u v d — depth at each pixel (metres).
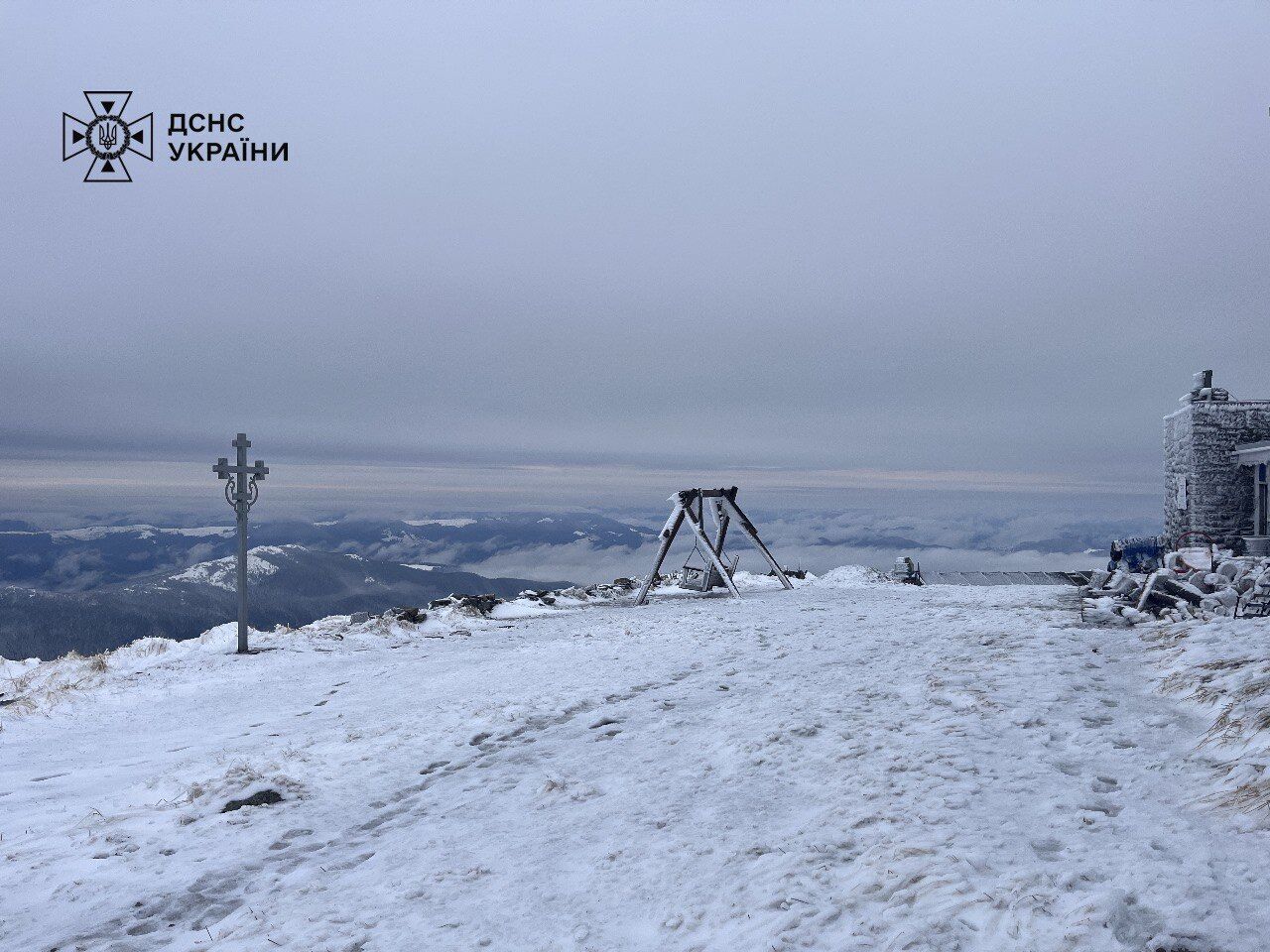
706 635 14.58
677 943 3.68
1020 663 8.44
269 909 4.57
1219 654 7.60
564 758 7.25
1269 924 3.01
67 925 4.61
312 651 15.84
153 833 6.04
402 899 4.52
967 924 3.34
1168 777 4.90
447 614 20.23
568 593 24.81
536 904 4.27
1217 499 26.80
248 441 15.86
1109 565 22.30
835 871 4.07
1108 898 3.25
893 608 17.36
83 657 15.13
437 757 7.68
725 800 5.49
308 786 6.89
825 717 7.22
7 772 8.45
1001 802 4.67
